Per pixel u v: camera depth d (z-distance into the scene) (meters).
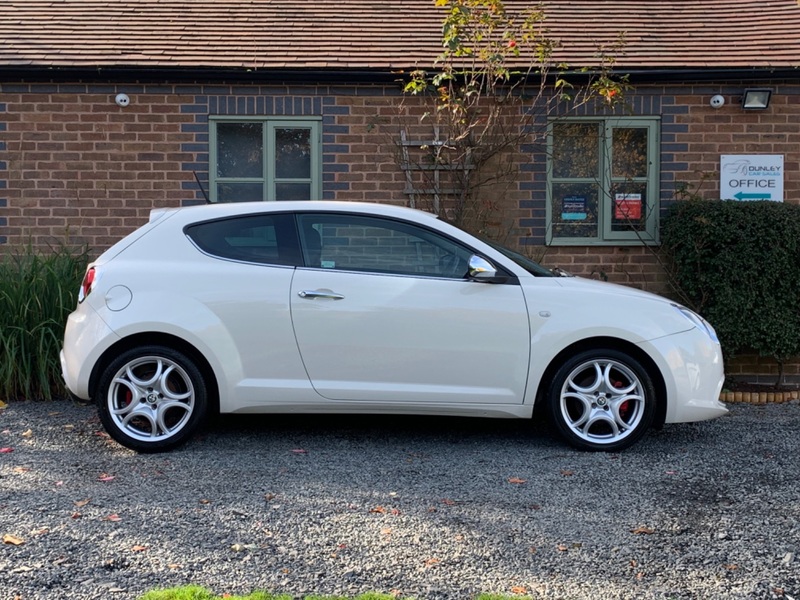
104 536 3.70
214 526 3.84
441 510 4.09
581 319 5.04
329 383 5.04
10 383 6.59
